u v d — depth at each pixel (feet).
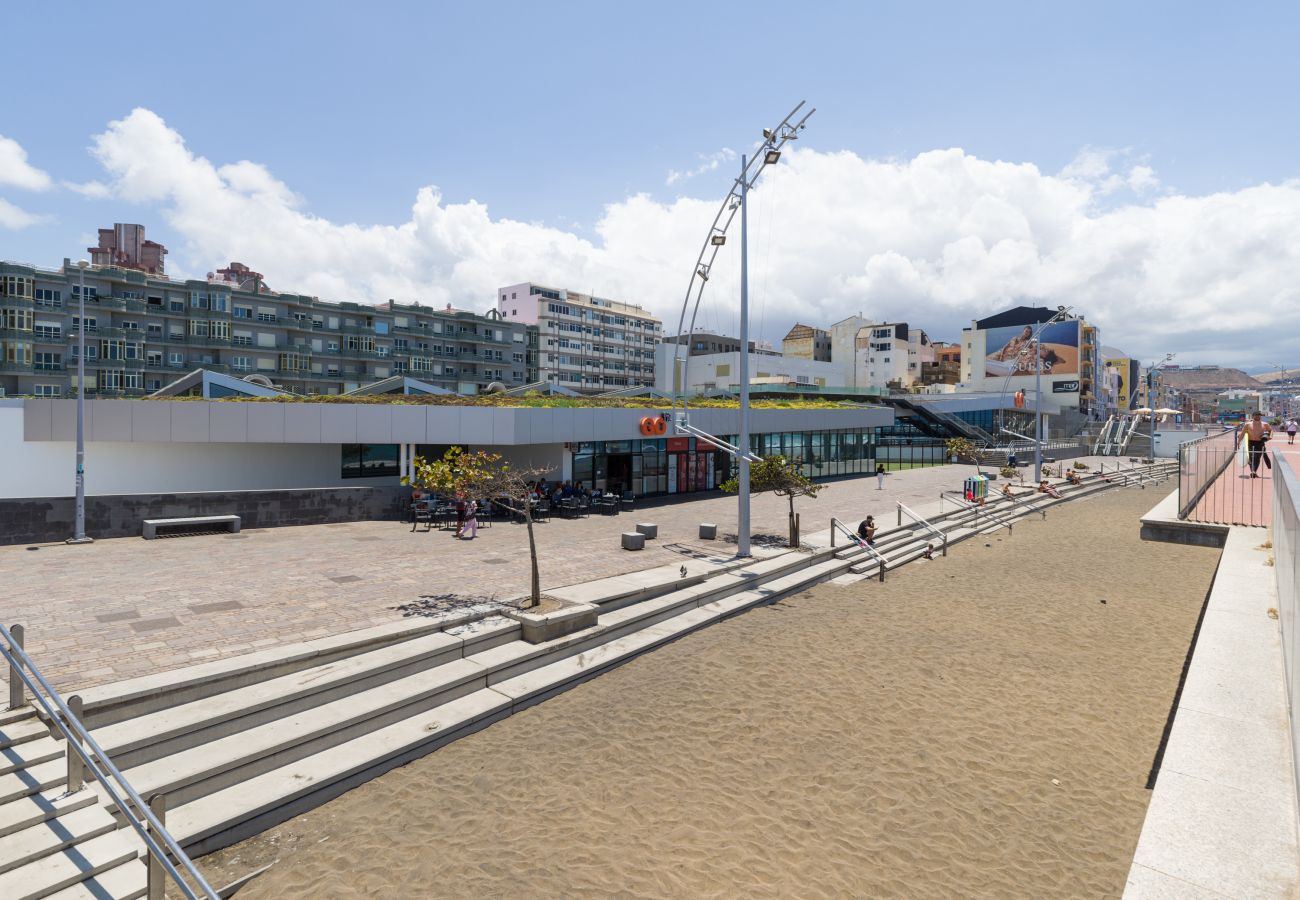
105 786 20.85
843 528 77.10
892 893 22.84
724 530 80.53
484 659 38.96
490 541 69.51
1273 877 16.26
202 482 85.81
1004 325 349.41
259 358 234.99
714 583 57.11
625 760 31.53
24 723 26.18
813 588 63.57
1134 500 139.33
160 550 61.98
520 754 32.14
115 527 67.36
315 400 85.20
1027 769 30.81
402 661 35.99
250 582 50.26
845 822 26.86
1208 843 17.48
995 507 112.16
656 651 46.14
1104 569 71.46
